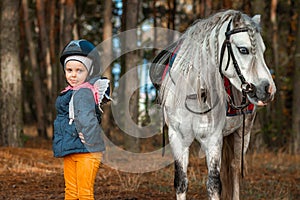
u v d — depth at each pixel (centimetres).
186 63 523
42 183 820
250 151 1254
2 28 1199
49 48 1905
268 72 473
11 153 1098
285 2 1711
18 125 1220
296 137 1292
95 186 795
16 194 725
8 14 1193
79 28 1955
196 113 520
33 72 1773
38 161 1049
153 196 725
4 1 1195
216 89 508
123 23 1296
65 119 446
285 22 1730
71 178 455
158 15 1883
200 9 1534
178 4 2061
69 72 447
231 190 620
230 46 482
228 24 491
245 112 554
